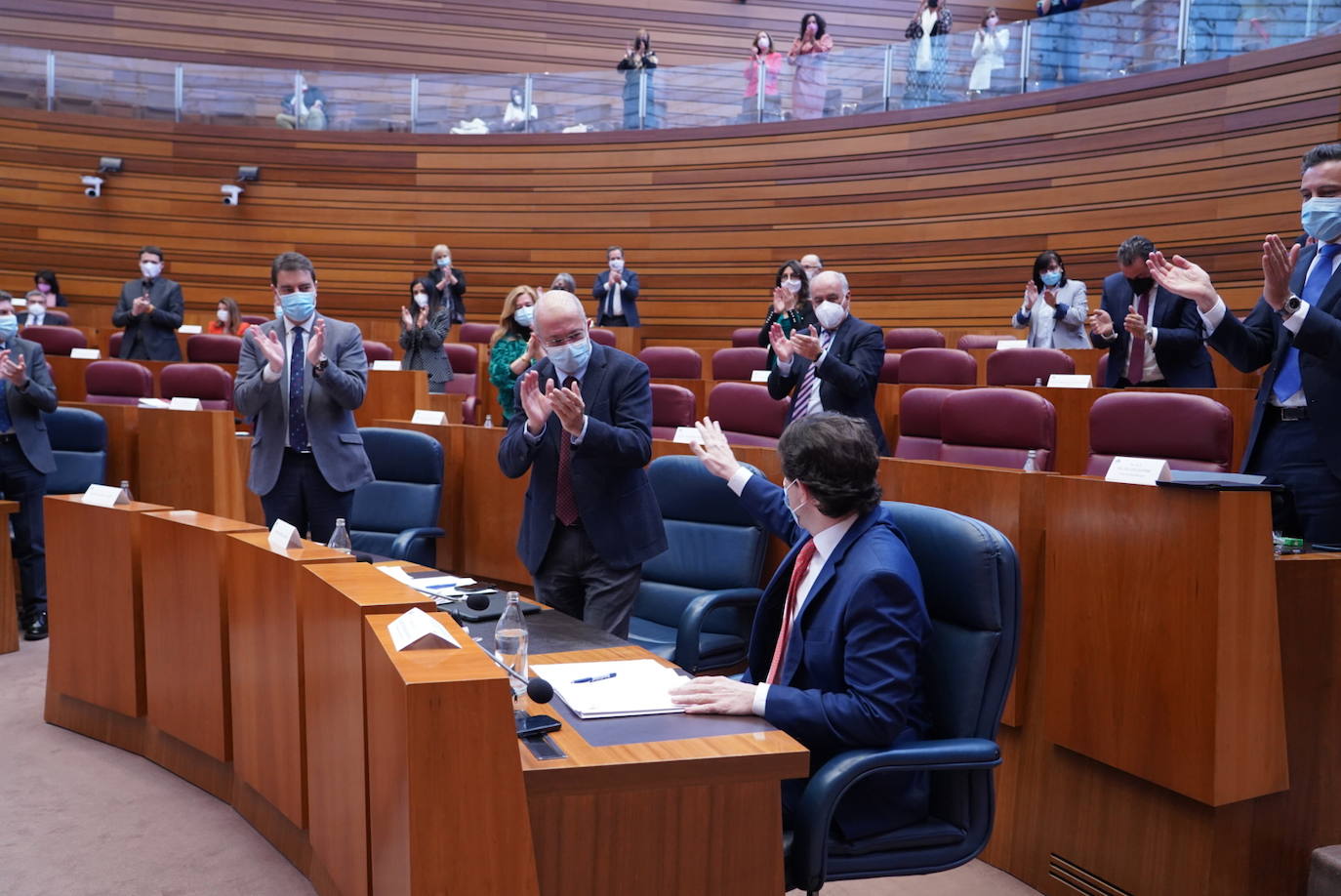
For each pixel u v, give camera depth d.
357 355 3.90
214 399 6.13
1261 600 2.22
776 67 10.09
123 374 6.42
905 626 1.86
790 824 1.93
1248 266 7.53
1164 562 2.29
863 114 9.63
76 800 3.06
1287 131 7.32
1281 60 7.34
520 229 11.12
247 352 3.82
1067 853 2.60
